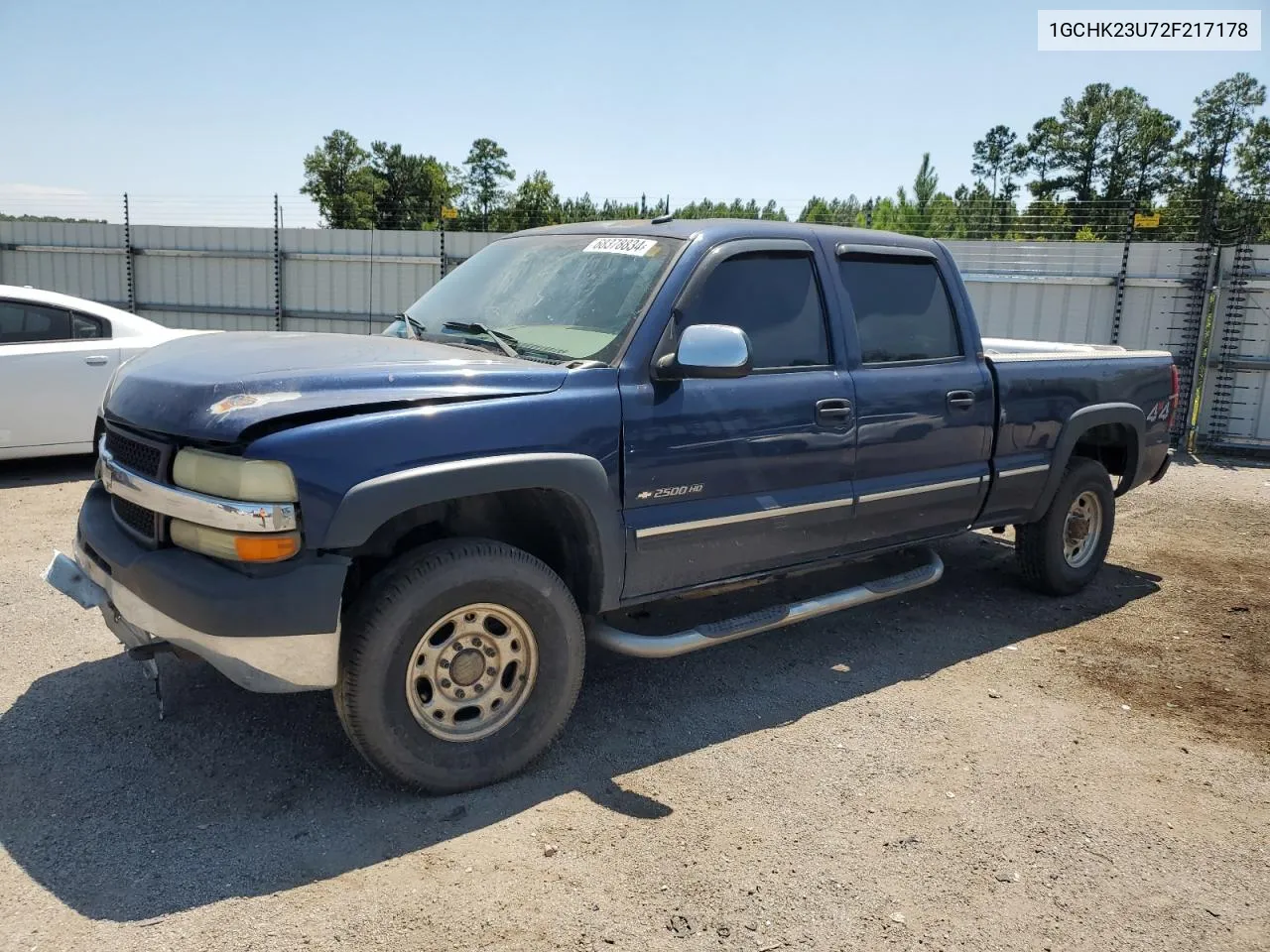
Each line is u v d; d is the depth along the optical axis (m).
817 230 4.33
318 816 3.09
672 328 3.63
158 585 2.92
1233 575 6.36
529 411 3.24
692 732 3.83
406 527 3.21
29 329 7.45
